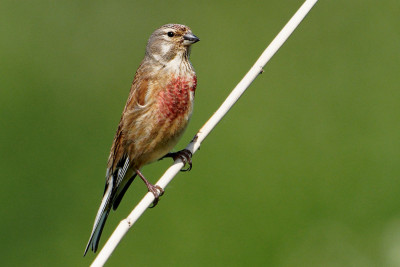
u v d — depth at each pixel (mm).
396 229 11211
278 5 14852
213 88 13773
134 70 14281
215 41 14422
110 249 7449
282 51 13977
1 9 14484
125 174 9258
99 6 14953
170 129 8984
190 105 9031
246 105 13211
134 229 11750
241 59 14078
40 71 13773
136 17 14820
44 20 14523
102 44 14469
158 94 8922
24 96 13391
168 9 14953
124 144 9070
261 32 14469
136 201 12164
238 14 14805
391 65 13438
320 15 14398
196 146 8336
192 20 14750
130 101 9078
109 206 8992
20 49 13930
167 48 9008
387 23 14055
